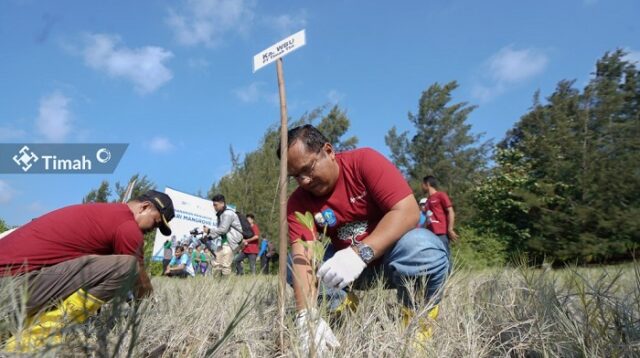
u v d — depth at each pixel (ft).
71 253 8.02
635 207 54.13
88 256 7.59
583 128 65.31
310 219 6.60
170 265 35.81
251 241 32.58
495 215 70.13
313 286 6.73
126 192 10.78
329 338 6.16
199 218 60.23
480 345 6.73
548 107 74.43
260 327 7.29
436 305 7.77
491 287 9.05
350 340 6.28
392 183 7.43
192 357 6.52
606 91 66.49
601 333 5.64
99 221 8.28
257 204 36.40
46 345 4.49
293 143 7.37
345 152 8.13
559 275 9.90
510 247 61.87
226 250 28.76
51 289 7.03
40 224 8.00
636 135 61.41
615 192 55.21
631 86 68.90
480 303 8.27
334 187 7.96
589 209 54.24
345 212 8.10
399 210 7.23
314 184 7.66
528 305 7.45
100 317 6.16
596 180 57.57
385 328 6.79
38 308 6.93
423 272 7.36
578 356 5.64
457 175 125.39
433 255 7.43
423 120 135.44
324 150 7.61
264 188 36.06
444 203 25.75
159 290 11.99
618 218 52.54
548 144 66.69
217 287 11.12
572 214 56.85
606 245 51.06
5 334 5.32
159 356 6.82
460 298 8.91
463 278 9.86
